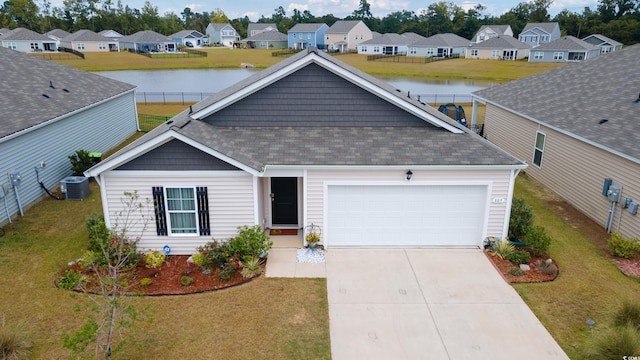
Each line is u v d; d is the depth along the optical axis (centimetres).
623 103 1524
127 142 2417
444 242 1278
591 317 946
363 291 1047
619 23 9062
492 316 957
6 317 927
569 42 7231
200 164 1123
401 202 1234
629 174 1268
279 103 1329
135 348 843
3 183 1383
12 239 1282
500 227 1245
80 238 1295
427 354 846
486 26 9931
